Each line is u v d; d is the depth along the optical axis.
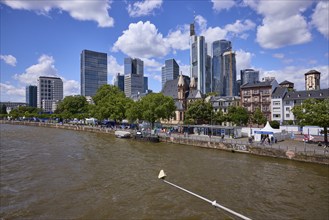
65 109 160.62
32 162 38.50
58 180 29.02
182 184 27.52
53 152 47.94
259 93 94.31
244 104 98.38
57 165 36.56
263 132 52.22
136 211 20.62
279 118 88.38
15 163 37.72
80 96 165.38
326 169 33.62
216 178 29.64
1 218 19.31
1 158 41.59
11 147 54.44
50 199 23.17
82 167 35.38
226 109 106.44
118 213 20.28
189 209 21.00
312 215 19.78
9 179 29.27
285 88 91.75
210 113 82.19
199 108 81.81
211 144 52.16
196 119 82.56
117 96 114.19
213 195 24.16
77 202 22.48
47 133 90.75
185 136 61.91
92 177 30.25
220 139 54.88
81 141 65.81
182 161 39.34
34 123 147.00
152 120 78.81
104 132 90.75
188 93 128.62
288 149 40.59
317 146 44.06
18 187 26.45
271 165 36.31
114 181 28.69
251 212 20.31
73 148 53.19
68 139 70.56
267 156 42.34
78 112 159.50
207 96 130.38
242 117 79.25
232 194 24.38
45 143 61.44
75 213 20.23
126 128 94.06
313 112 44.44
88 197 23.70
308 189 25.67
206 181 28.52
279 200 22.80
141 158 41.88
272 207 21.27
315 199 22.98
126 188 26.27
